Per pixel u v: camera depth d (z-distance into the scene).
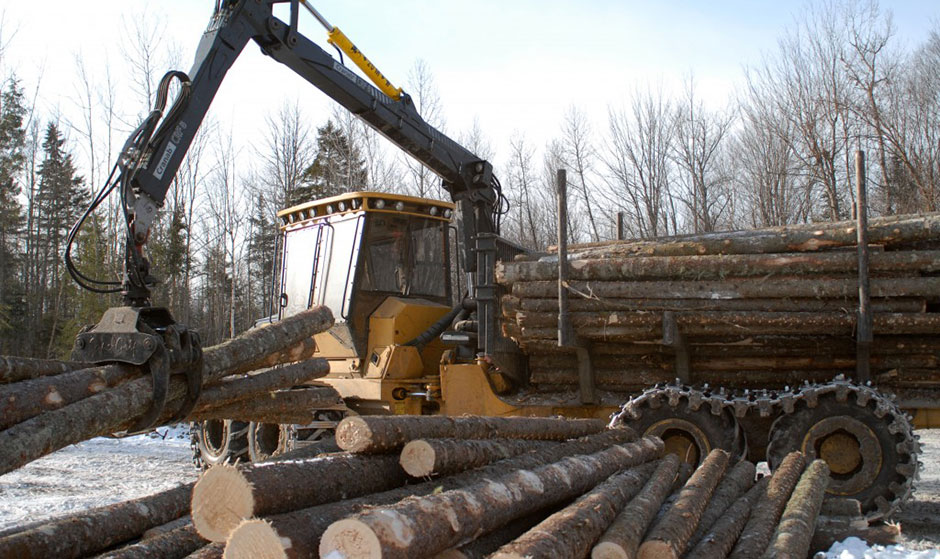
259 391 4.91
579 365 7.70
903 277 6.48
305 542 2.85
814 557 4.86
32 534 3.42
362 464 3.63
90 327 4.46
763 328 6.80
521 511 3.78
